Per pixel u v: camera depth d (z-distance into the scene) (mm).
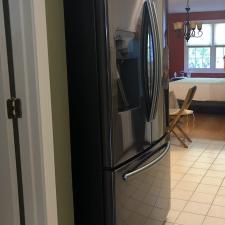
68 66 1899
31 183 1694
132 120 2023
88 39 1827
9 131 1668
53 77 1776
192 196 3133
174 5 7734
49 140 1693
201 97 6621
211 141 5094
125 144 1972
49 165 1703
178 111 4957
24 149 1676
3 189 1729
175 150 4652
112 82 1841
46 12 1703
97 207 1962
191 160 4195
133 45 1996
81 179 1978
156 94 2199
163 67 2379
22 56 1604
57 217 1810
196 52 9148
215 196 3127
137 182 2088
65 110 1894
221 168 3883
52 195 1738
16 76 1629
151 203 2305
